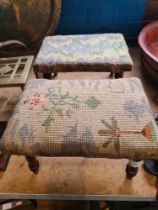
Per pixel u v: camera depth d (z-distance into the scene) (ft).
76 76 5.14
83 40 4.16
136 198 2.94
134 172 2.94
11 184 3.14
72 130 2.25
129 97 2.57
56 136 2.23
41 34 5.48
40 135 2.25
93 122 2.30
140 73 5.11
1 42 5.09
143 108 2.44
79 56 3.75
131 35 5.89
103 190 3.00
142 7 5.33
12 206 3.37
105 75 5.11
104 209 3.31
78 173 3.23
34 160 2.99
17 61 4.02
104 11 5.40
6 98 4.40
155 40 5.13
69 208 3.52
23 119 2.39
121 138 2.18
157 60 4.10
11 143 2.25
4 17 5.21
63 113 2.39
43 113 2.41
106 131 2.23
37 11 5.14
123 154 2.17
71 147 2.20
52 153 2.25
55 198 3.06
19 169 3.32
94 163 3.34
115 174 3.17
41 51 3.96
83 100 2.53
